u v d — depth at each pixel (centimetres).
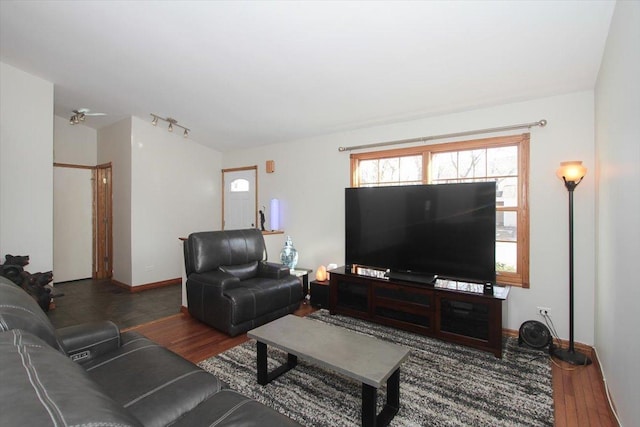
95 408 59
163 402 124
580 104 273
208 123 456
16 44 301
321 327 226
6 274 329
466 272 298
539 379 226
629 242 160
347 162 421
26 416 51
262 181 528
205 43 269
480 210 291
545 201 289
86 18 255
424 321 302
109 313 370
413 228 327
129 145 472
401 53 250
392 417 183
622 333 172
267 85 329
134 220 472
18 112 357
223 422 115
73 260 530
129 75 342
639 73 141
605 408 194
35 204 373
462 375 231
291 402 198
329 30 234
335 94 329
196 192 556
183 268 369
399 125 377
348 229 371
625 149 166
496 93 292
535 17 199
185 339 294
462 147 334
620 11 172
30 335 94
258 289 323
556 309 285
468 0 192
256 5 218
